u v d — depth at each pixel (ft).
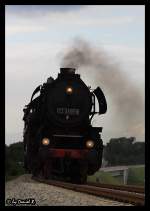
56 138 87.51
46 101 88.69
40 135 87.30
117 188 72.59
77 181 88.63
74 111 89.15
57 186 72.13
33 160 93.66
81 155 85.92
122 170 510.58
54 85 89.25
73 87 89.66
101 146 87.81
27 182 82.64
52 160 88.12
